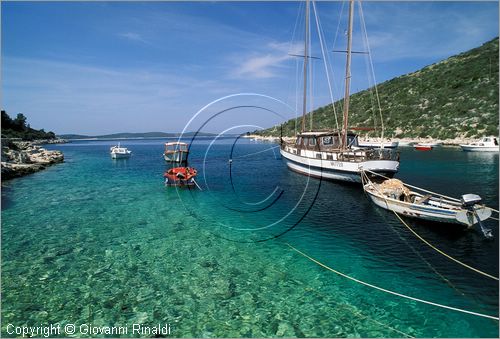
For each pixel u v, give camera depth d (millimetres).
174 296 9812
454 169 34156
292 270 11500
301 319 8680
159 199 23141
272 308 9188
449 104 77438
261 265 11922
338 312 8969
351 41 27031
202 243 14203
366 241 13953
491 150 51094
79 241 14492
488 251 12469
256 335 8047
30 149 60094
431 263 11688
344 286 10336
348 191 23719
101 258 12602
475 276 10680
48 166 45750
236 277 11016
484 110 68000
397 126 79250
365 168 22906
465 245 13102
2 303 9375
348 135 28984
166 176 27875
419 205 15195
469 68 88250
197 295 9875
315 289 10188
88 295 9844
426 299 9492
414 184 25984
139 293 9977
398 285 10305
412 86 95812
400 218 16484
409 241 13734
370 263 11883
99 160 56031
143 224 17047
